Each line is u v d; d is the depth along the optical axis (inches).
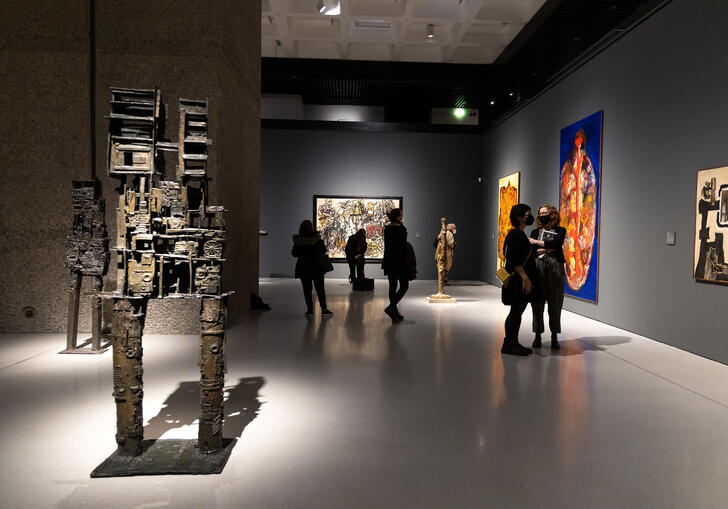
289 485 108.6
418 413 155.6
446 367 211.5
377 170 653.9
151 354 221.8
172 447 124.6
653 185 281.7
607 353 241.9
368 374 199.5
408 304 413.7
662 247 272.1
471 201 657.6
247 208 345.1
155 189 124.0
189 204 130.5
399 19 462.6
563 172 398.9
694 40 249.4
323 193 653.3
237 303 322.0
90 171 264.1
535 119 463.8
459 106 713.0
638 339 278.8
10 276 265.3
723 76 230.1
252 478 111.5
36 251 265.3
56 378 186.4
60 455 122.3
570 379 195.3
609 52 331.3
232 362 216.5
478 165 656.4
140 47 262.7
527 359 227.5
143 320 121.3
